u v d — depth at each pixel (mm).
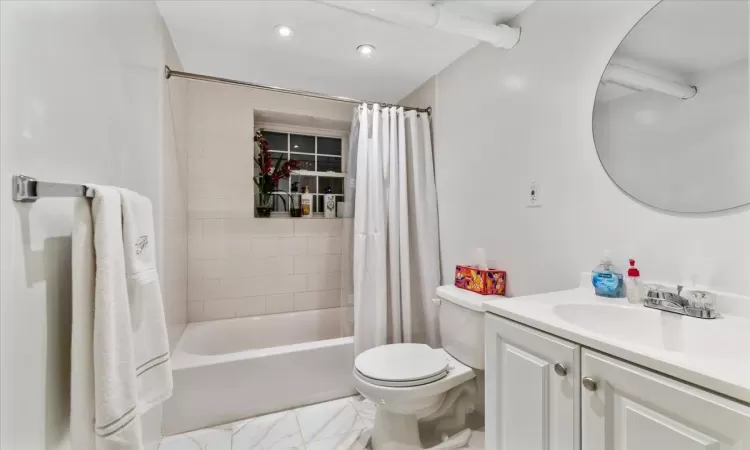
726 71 957
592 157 1302
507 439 1026
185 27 1738
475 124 1920
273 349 1925
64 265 711
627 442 703
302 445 1591
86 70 821
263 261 2580
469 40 1861
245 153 2527
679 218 1050
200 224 2402
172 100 1873
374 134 2180
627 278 1108
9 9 534
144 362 861
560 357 851
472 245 1945
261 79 2389
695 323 892
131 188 1187
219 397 1749
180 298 2115
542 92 1512
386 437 1513
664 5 1094
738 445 547
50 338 653
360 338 2076
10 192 535
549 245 1479
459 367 1582
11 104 538
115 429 670
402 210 2209
